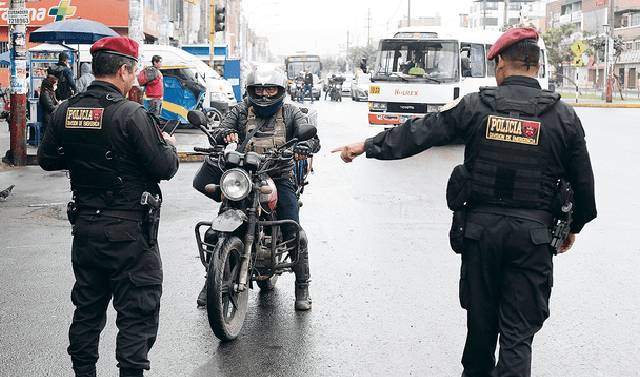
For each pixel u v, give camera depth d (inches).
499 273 163.8
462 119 163.0
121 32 1357.0
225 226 216.4
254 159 225.3
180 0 2021.4
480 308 165.0
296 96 1884.8
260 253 240.1
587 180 160.9
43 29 718.5
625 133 952.9
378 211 426.3
